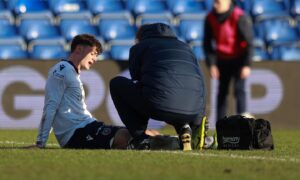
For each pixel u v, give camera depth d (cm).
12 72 4638
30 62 4647
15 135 3859
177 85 2447
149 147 2502
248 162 2073
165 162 2052
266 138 2583
